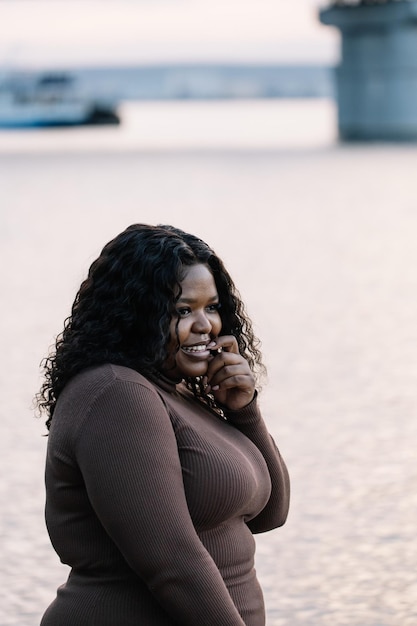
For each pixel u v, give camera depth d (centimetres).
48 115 10938
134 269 268
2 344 1171
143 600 261
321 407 880
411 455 737
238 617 249
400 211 2864
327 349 1127
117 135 10062
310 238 2252
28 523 619
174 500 249
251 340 301
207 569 248
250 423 294
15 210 3048
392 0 8488
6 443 786
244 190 3653
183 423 265
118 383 255
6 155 6612
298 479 690
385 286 1580
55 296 1511
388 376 994
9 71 11050
